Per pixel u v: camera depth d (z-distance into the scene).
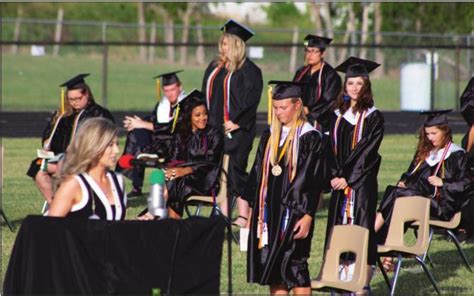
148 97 86.31
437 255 25.03
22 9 128.50
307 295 16.53
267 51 96.19
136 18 129.88
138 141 33.84
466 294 20.52
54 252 14.18
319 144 16.72
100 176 15.23
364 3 103.88
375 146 20.27
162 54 114.94
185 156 25.19
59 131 28.64
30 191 35.22
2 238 26.36
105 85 60.16
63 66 105.38
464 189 23.42
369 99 20.48
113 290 14.12
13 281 14.31
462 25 103.75
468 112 26.03
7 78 96.50
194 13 134.25
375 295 20.53
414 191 22.81
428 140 24.30
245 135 27.78
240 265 23.12
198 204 25.50
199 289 14.35
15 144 50.72
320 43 30.80
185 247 14.28
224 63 28.31
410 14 105.56
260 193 16.88
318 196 16.67
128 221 14.22
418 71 73.19
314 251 24.95
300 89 16.88
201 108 25.19
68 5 130.62
